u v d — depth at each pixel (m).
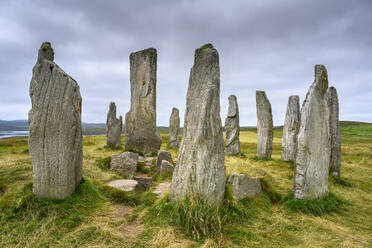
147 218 4.42
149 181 6.96
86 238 3.71
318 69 6.06
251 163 10.82
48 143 4.59
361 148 20.94
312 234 4.27
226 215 4.41
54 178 4.61
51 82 4.59
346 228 4.65
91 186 5.29
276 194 6.37
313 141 5.73
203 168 4.56
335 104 8.62
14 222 4.00
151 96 11.60
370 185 8.23
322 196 5.93
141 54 11.77
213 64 4.89
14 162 7.81
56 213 4.24
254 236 4.05
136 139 11.71
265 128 12.65
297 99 12.29
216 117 4.81
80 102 5.12
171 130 18.91
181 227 4.04
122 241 3.67
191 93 4.99
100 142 19.62
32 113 4.55
